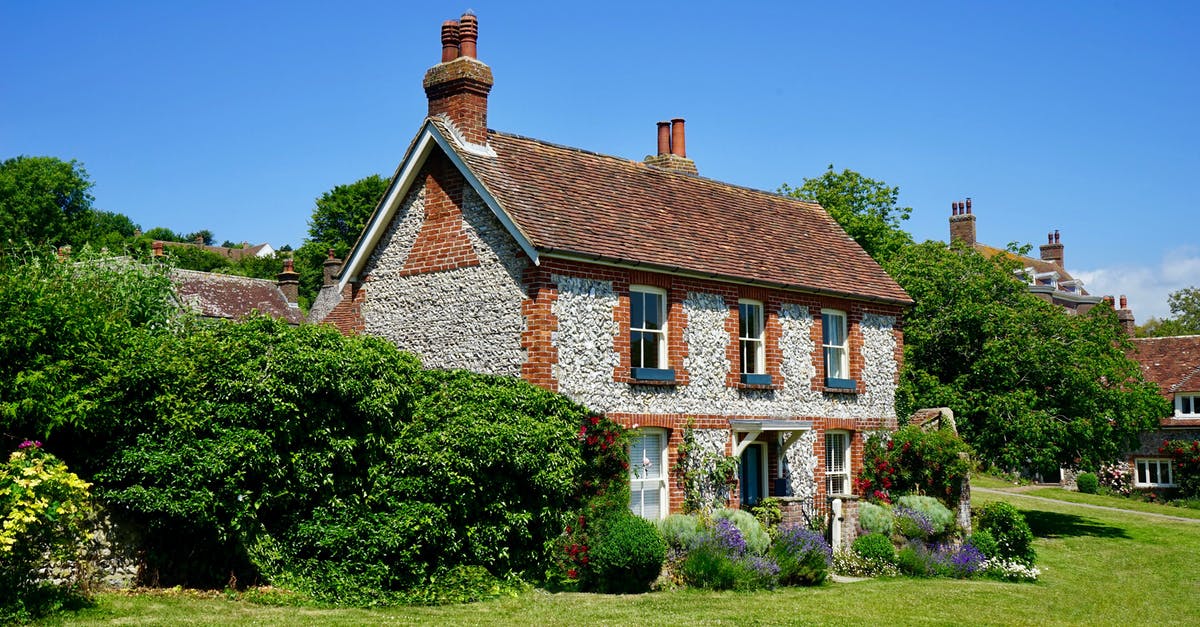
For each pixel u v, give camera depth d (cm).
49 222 6419
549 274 2027
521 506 1848
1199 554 3025
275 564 1642
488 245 2120
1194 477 4388
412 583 1697
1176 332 9125
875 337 2797
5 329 1448
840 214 4803
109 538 1516
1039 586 2322
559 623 1530
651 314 2244
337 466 1692
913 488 2641
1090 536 3312
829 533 2391
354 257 2369
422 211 2284
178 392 1549
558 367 2017
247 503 1563
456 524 1767
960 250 3722
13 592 1354
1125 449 4597
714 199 2719
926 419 2820
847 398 2669
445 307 2197
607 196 2364
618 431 1998
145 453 1491
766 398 2439
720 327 2348
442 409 1805
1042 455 2992
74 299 1598
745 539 2034
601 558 1838
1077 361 3086
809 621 1645
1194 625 1972
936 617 1781
